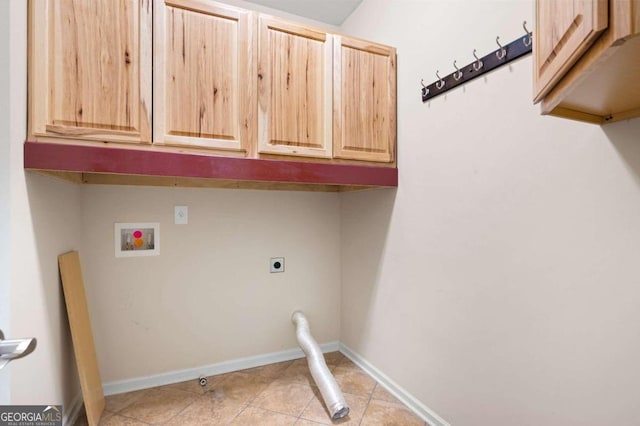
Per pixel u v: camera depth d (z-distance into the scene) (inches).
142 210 82.0
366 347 93.0
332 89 72.0
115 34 53.9
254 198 95.0
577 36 24.2
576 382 42.6
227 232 91.6
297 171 68.5
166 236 84.5
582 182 41.9
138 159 55.4
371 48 76.2
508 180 51.5
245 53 63.7
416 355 72.7
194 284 87.7
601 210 40.0
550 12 29.6
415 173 73.4
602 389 39.9
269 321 97.3
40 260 53.5
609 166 39.2
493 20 54.2
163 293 84.4
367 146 75.8
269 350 97.3
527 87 48.3
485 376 55.7
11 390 43.3
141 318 82.2
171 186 84.5
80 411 70.7
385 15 84.0
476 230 57.5
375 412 72.6
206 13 60.6
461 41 60.7
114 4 53.9
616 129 38.6
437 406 66.6
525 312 49.1
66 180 64.7
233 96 62.8
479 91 56.8
